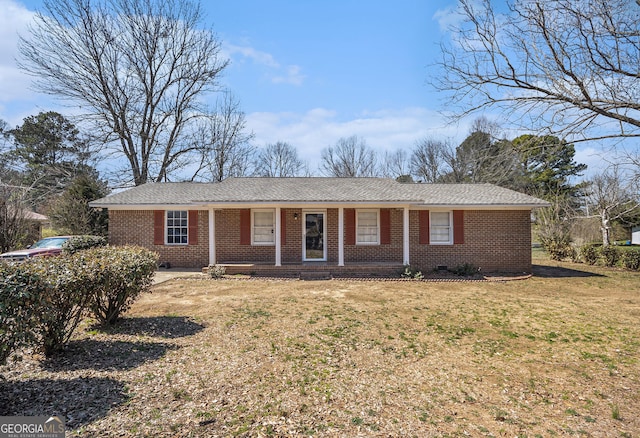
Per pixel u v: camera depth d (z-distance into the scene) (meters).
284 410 3.68
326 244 15.08
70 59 23.11
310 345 5.79
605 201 18.72
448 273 13.95
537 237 24.06
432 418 3.63
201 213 15.30
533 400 4.11
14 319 3.69
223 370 4.68
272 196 13.95
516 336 6.45
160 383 4.23
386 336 6.36
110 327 6.50
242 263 14.39
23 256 14.11
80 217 20.09
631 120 7.04
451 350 5.74
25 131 32.88
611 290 11.04
